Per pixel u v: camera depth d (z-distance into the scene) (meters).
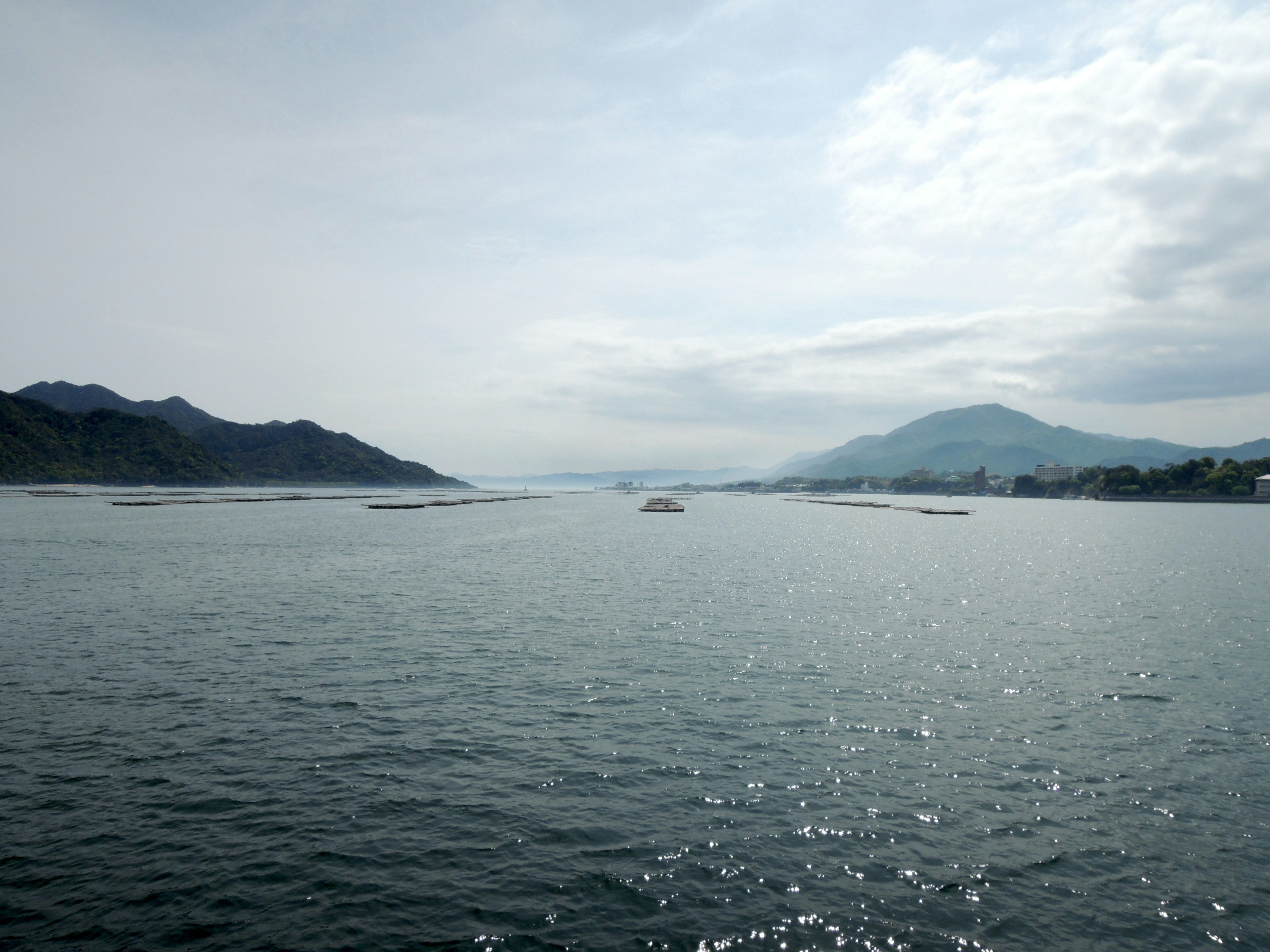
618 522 134.25
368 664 24.80
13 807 13.88
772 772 16.14
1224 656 27.44
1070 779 16.05
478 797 14.65
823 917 10.88
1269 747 18.03
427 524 119.44
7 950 9.77
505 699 21.00
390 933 10.36
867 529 119.12
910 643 29.22
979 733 18.84
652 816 13.95
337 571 52.00
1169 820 14.20
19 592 40.44
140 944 10.00
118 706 20.05
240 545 73.06
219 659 25.34
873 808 14.48
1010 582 49.31
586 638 29.34
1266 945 10.45
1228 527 127.06
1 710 19.56
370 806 14.16
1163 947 10.43
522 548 74.38
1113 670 25.22
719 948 10.16
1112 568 59.16
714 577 50.12
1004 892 11.67
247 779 15.30
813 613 35.91
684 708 20.50
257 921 10.55
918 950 10.21
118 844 12.61
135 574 48.75
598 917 10.80
